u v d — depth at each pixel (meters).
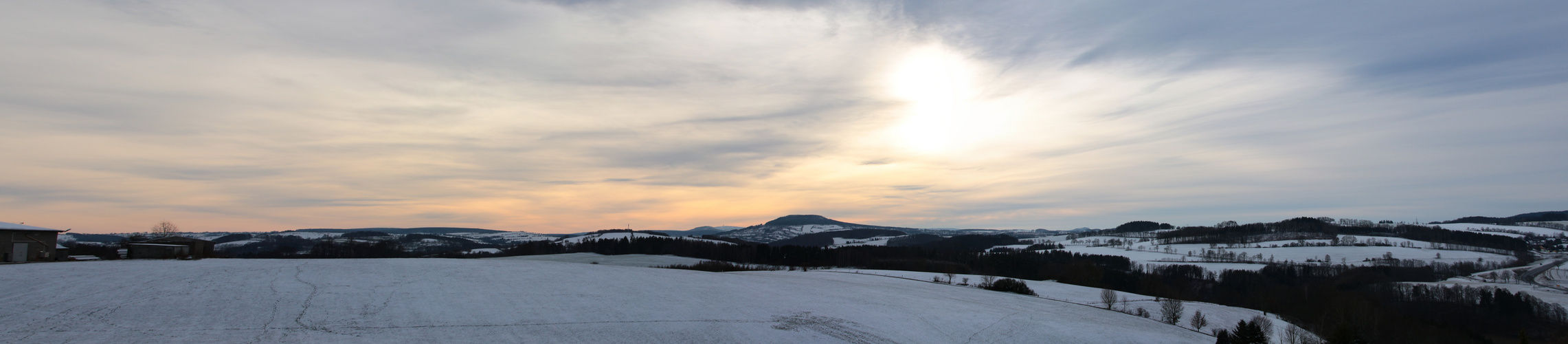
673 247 167.75
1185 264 175.75
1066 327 56.06
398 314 47.12
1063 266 149.12
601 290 64.12
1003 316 59.62
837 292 73.44
